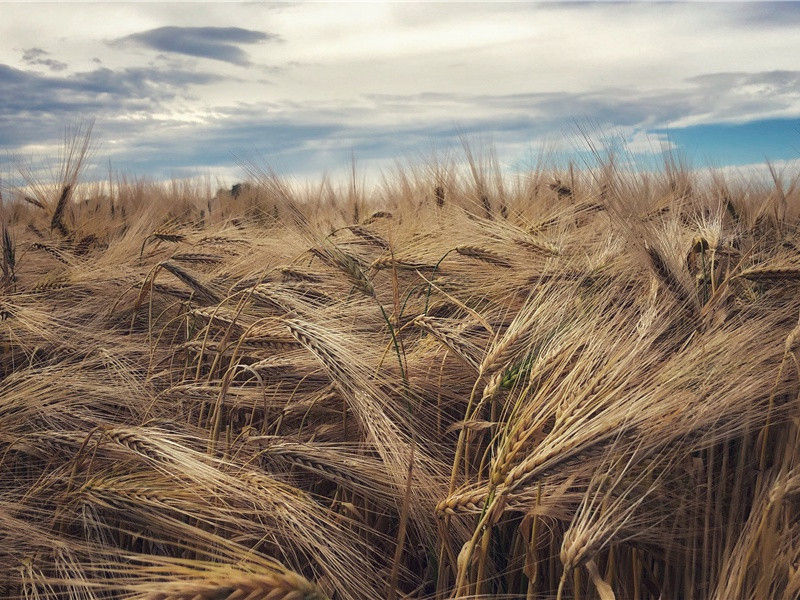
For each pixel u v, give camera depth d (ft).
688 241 2.74
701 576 1.77
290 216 3.16
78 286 3.25
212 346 2.53
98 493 1.70
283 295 2.31
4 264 3.27
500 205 4.36
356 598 1.63
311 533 1.65
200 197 8.29
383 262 2.81
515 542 1.91
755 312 2.30
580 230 3.38
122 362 2.61
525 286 2.65
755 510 1.63
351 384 1.77
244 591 1.12
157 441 1.70
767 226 3.90
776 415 1.93
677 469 1.79
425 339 2.42
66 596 1.70
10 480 2.13
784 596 1.44
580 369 1.69
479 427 1.75
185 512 1.62
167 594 1.12
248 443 2.08
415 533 2.07
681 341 2.02
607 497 1.46
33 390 2.24
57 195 4.32
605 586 1.38
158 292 2.97
